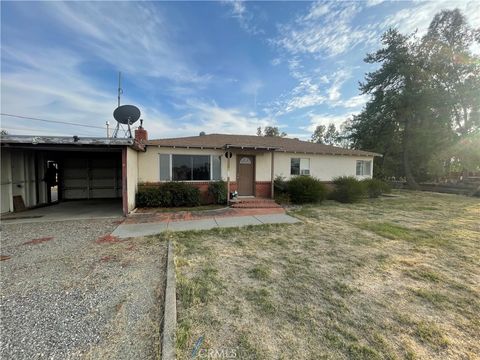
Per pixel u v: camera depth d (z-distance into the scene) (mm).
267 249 4930
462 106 19672
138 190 9898
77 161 12945
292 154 12641
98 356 1983
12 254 4547
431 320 2564
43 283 3359
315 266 4055
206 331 2324
